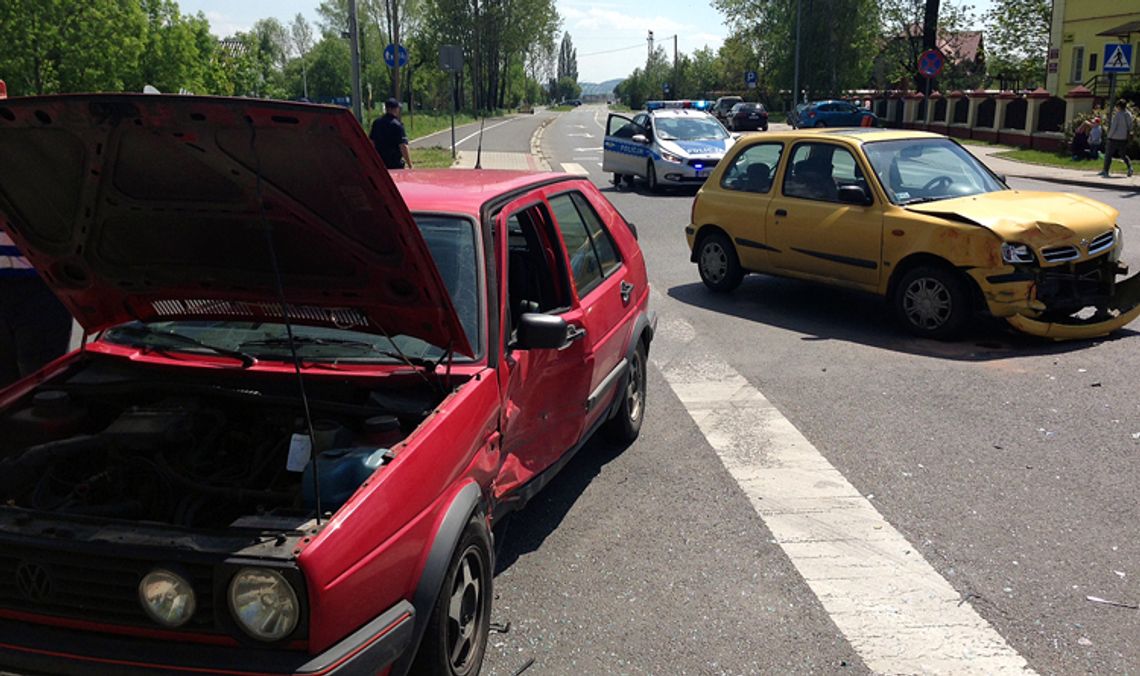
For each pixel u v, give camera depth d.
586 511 5.15
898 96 46.44
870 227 8.84
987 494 5.28
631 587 4.35
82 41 46.56
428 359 3.92
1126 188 20.97
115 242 3.69
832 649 3.84
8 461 3.49
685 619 4.07
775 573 4.45
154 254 3.70
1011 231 7.97
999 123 36.06
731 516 5.07
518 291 4.89
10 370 5.64
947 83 56.53
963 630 3.96
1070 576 4.39
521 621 4.07
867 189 8.95
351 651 2.82
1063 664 3.72
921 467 5.68
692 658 3.79
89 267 3.83
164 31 53.06
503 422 4.02
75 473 3.59
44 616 2.93
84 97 2.99
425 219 4.32
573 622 4.05
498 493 4.07
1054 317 8.58
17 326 5.53
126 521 2.97
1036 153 30.59
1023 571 4.44
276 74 101.12
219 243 3.55
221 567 2.75
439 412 3.49
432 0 88.06
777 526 4.94
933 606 4.15
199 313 4.05
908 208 8.62
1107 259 8.38
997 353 8.06
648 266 12.47
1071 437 6.08
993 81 55.62
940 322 8.45
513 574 4.47
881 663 3.74
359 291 3.60
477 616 3.65
